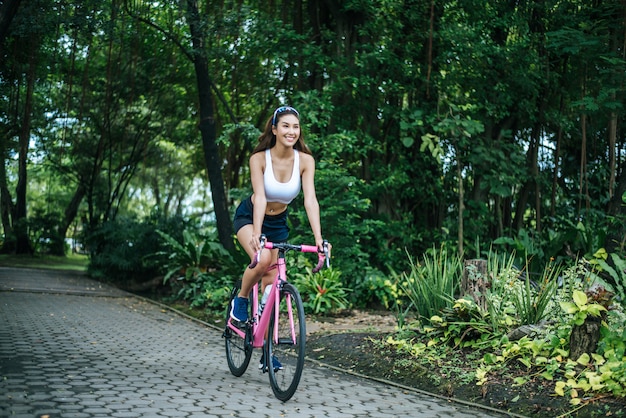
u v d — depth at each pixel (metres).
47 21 11.94
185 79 19.20
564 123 12.93
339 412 4.22
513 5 12.59
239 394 4.54
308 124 11.10
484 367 5.28
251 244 4.45
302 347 4.23
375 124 12.56
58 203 35.53
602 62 10.31
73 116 21.17
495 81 12.62
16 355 5.57
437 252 12.21
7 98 15.25
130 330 7.90
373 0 11.84
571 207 14.12
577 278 6.01
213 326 8.82
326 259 4.50
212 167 12.62
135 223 16.41
